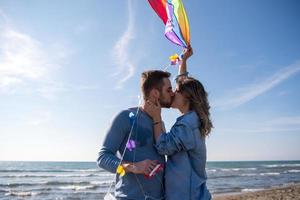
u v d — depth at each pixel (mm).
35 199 18406
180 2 2980
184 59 3053
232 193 19688
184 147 2627
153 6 3074
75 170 53656
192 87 2818
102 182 28656
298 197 15312
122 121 2625
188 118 2699
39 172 47438
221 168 64875
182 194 2564
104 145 2586
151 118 2717
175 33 3041
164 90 2727
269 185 25750
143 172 2441
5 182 29344
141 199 2500
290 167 66625
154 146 2662
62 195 19938
